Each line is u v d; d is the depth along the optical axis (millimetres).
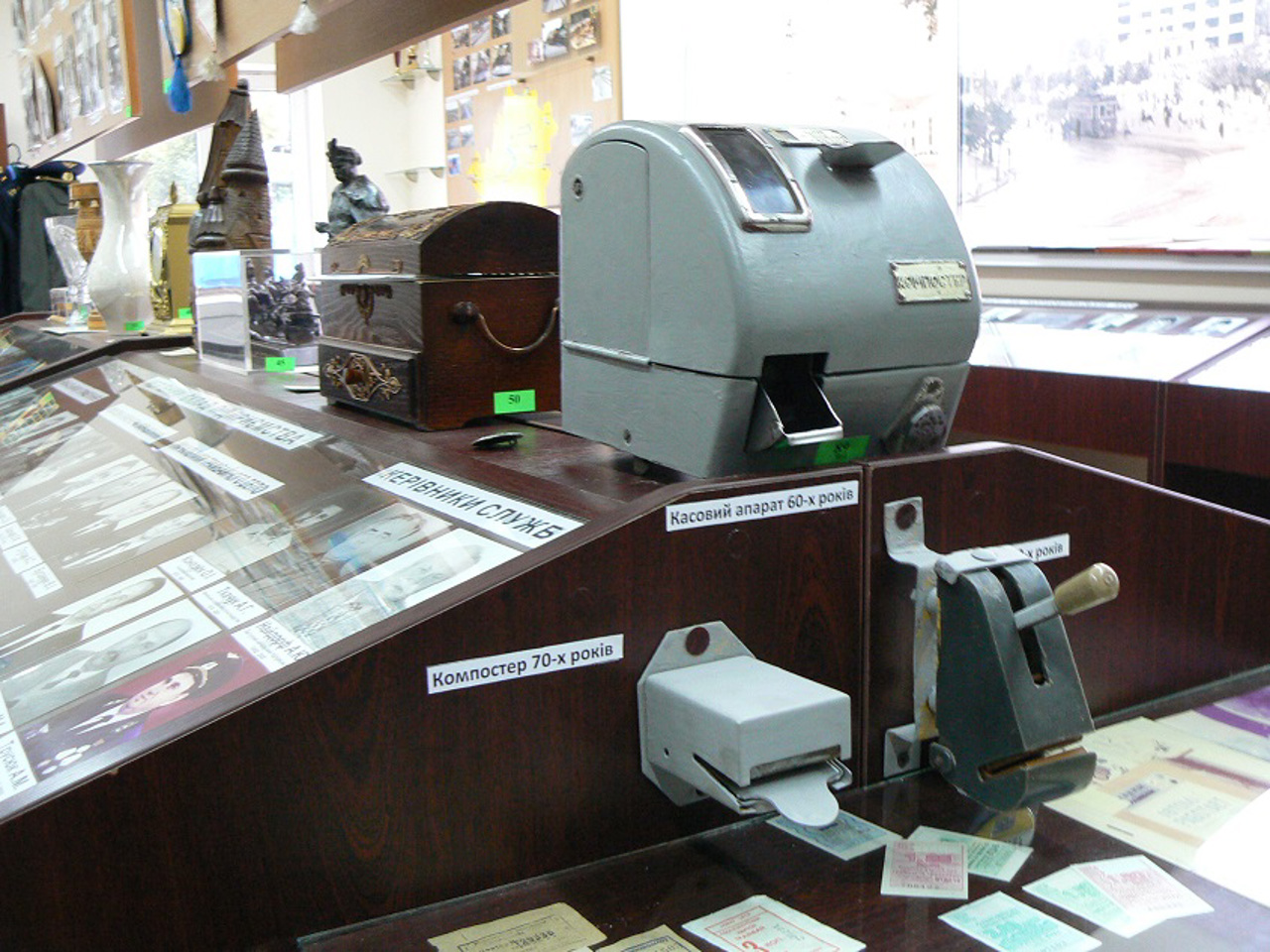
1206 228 2896
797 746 932
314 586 1164
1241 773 1126
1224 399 2285
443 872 940
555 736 978
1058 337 2889
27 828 804
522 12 4891
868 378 1162
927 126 3568
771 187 1111
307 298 2355
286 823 881
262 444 1752
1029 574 1054
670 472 1230
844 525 1101
